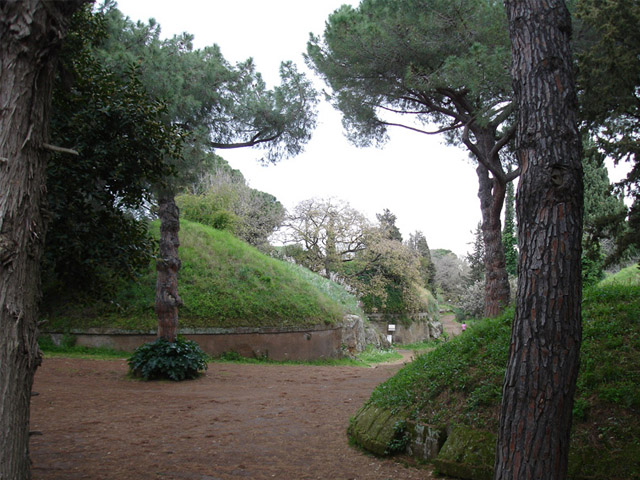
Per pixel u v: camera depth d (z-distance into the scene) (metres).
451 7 12.49
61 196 6.54
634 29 9.24
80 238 6.96
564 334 3.52
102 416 8.50
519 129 4.00
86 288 7.64
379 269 36.81
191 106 12.74
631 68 9.17
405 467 5.46
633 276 9.70
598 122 10.41
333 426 7.84
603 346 5.68
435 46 13.01
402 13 13.11
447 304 67.19
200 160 12.68
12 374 2.99
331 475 5.36
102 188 7.37
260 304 19.88
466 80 11.41
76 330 16.92
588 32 12.00
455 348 7.01
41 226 3.26
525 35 4.03
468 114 15.45
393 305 36.88
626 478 4.16
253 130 15.84
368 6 14.72
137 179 7.23
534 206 3.75
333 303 23.61
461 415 5.45
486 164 13.30
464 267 71.81
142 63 11.83
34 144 3.14
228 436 7.25
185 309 18.38
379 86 14.60
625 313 6.29
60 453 6.18
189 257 20.89
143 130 6.97
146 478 5.29
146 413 8.89
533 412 3.48
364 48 13.45
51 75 3.28
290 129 15.90
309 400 10.47
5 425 2.94
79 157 6.71
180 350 13.47
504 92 12.41
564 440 3.46
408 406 6.21
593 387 5.10
